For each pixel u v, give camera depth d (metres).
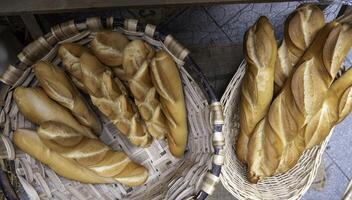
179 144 0.79
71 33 0.79
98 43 0.76
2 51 0.98
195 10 1.16
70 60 0.77
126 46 0.75
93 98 0.75
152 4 0.73
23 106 0.75
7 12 0.71
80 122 0.80
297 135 0.80
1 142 0.74
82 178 0.77
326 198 1.11
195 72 0.75
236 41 1.16
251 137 0.84
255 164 0.83
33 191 0.76
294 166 0.89
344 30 0.78
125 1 0.72
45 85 0.75
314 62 0.79
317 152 0.87
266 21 0.81
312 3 0.88
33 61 0.79
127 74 0.77
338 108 0.82
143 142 0.79
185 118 0.78
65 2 0.72
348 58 1.13
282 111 0.81
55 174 0.80
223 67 1.15
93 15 1.13
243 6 1.16
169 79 0.74
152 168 0.85
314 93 0.79
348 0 0.83
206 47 1.15
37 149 0.73
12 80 0.77
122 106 0.75
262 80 0.80
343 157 1.13
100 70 0.77
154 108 0.77
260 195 0.88
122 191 0.83
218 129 0.72
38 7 0.71
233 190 0.86
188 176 0.77
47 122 0.73
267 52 0.79
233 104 0.90
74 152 0.74
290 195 0.87
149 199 0.80
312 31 0.82
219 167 0.71
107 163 0.76
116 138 0.85
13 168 0.75
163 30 1.15
